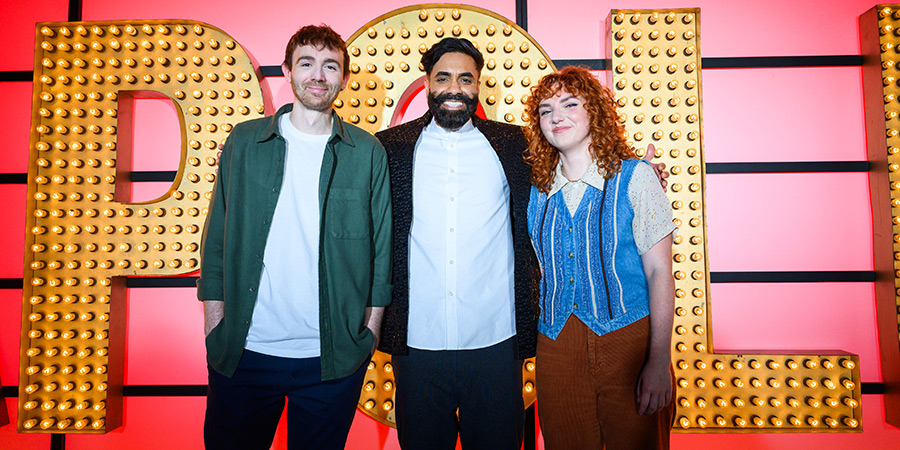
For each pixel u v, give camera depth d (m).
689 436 2.36
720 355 2.17
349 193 1.54
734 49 2.36
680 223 2.19
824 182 2.34
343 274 1.50
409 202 1.64
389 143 1.73
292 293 1.48
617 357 1.37
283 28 2.38
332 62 1.52
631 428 1.36
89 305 2.20
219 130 2.21
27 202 2.17
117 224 2.20
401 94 2.22
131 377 2.34
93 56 2.24
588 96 1.42
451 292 1.59
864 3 2.34
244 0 2.39
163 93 2.21
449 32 2.21
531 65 2.19
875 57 2.23
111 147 2.21
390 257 1.59
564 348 1.44
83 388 2.18
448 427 1.64
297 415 1.55
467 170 1.66
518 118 2.19
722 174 2.37
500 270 1.64
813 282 2.32
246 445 1.54
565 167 1.53
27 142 2.39
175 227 2.15
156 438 2.33
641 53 2.21
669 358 1.33
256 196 1.49
